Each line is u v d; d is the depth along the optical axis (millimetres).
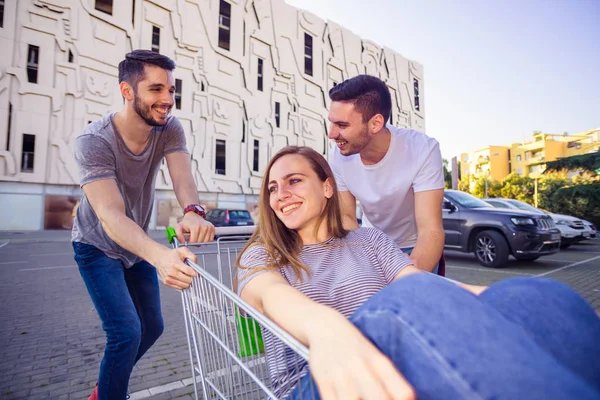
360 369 623
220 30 25125
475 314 621
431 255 1910
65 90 19047
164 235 18875
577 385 525
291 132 28984
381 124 1981
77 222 1866
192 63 23500
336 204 1604
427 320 637
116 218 1620
